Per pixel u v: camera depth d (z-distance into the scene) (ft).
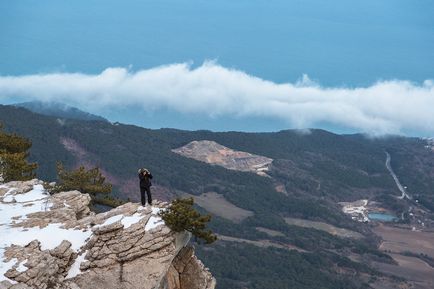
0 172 216.74
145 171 154.20
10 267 123.65
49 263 127.13
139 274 135.54
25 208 157.07
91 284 131.75
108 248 137.49
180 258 157.28
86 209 163.12
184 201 152.56
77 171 209.97
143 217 146.10
